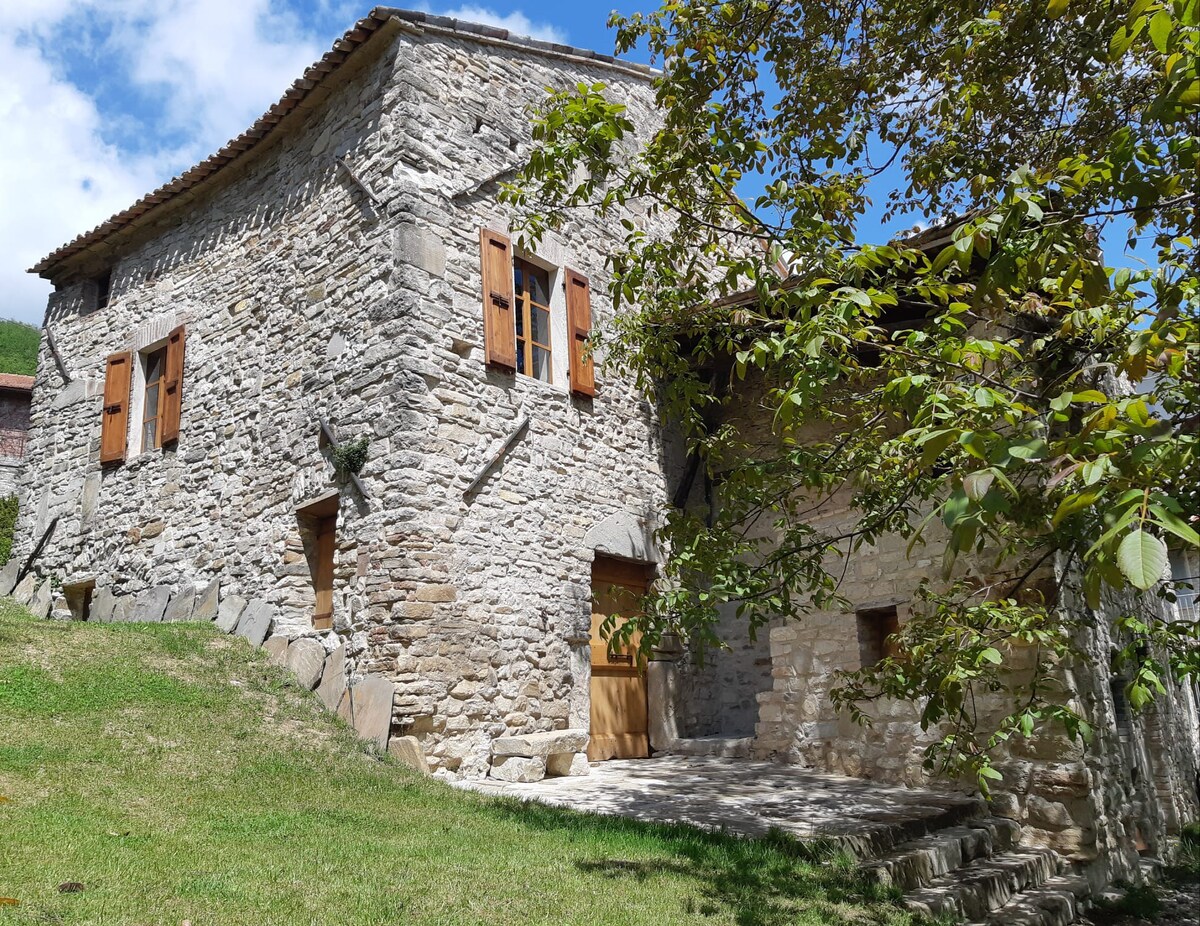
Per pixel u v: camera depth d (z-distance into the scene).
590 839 4.79
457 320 7.68
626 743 8.52
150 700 6.23
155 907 3.13
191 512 8.96
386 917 3.31
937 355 3.59
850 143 5.54
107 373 10.36
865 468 4.70
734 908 3.88
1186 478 2.76
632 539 8.96
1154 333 2.57
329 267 8.12
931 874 5.09
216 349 9.26
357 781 5.66
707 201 4.82
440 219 7.77
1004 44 5.54
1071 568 6.54
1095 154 5.13
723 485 5.51
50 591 10.20
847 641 7.45
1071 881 5.70
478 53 8.59
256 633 7.74
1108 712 6.78
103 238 10.95
